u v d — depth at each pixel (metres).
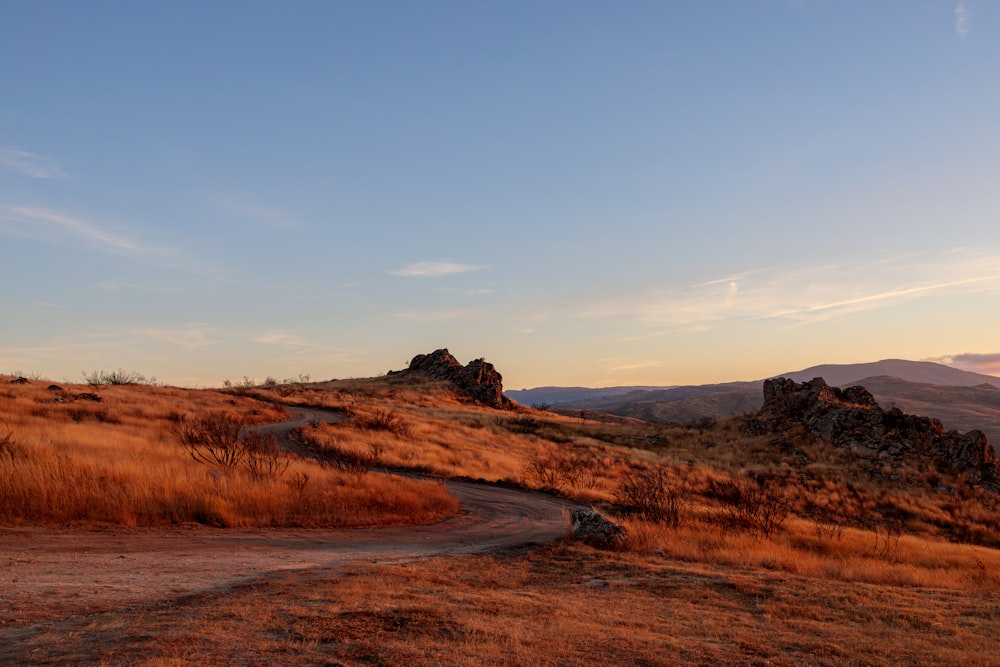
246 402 58.53
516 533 19.47
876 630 8.06
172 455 22.72
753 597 10.09
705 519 22.75
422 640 6.09
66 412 36.06
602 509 25.31
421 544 15.94
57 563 9.59
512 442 54.16
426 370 113.56
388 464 36.66
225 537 13.84
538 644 6.25
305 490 18.92
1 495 12.97
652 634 7.16
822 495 39.72
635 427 69.00
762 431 56.75
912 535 32.22
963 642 7.52
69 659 5.01
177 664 4.86
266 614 6.76
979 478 42.84
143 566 9.91
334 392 82.25
